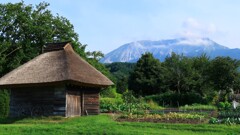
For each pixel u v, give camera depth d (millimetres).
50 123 25891
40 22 47781
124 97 46375
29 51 46531
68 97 28047
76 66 29094
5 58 46344
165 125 22797
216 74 52438
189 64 63469
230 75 51688
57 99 27984
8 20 45844
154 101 53844
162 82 69375
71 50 32094
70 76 26719
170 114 28266
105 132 20438
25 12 47344
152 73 76000
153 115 28109
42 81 27172
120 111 34750
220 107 40031
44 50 32062
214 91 55562
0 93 33438
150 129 21922
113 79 68250
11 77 28797
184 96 54531
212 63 54156
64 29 48750
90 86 29984
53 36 48344
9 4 46594
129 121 25312
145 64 76812
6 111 33281
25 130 21719
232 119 23984
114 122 24344
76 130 21234
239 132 20797
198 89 60406
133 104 39438
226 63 52156
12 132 21328
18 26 46969
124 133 20109
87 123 24000
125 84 88000
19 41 46562
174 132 21078
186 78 61688
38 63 29703
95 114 31328
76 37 49719
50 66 28672
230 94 52562
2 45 44031
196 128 21828
